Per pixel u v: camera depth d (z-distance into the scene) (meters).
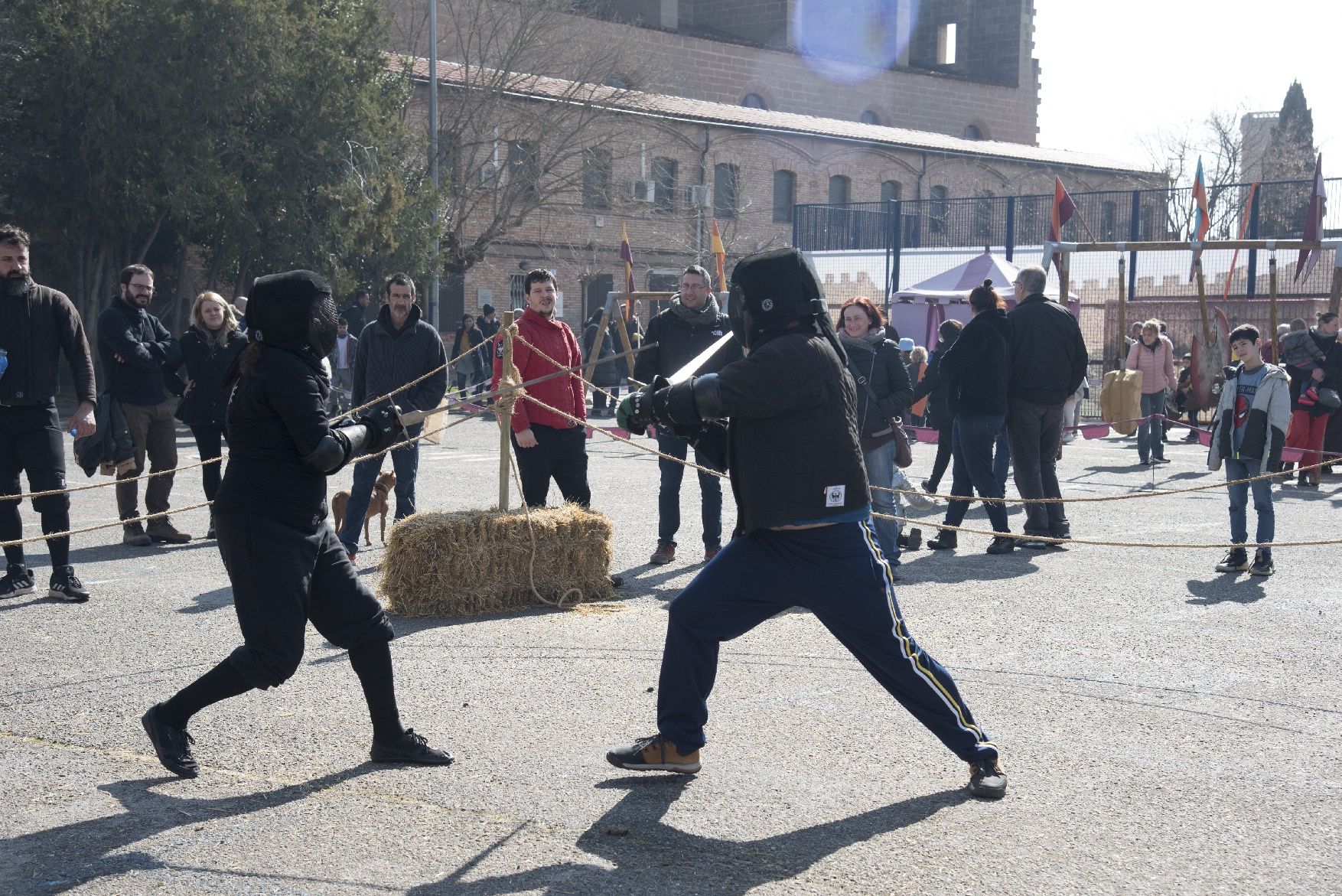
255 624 4.49
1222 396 8.86
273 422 4.52
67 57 22.69
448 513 7.70
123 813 4.36
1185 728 5.34
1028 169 49.72
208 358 9.84
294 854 4.01
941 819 4.31
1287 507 12.47
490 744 5.08
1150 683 6.05
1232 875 3.87
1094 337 29.75
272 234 25.17
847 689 5.88
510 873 3.87
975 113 58.97
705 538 9.05
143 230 24.88
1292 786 4.65
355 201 25.25
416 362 9.15
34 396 7.68
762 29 55.25
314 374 4.51
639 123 38.81
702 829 4.21
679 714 4.61
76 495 12.61
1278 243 15.16
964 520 11.48
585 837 4.14
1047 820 4.30
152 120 23.52
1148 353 16.38
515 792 4.55
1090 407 26.91
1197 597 8.09
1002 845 4.08
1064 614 7.54
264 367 4.46
